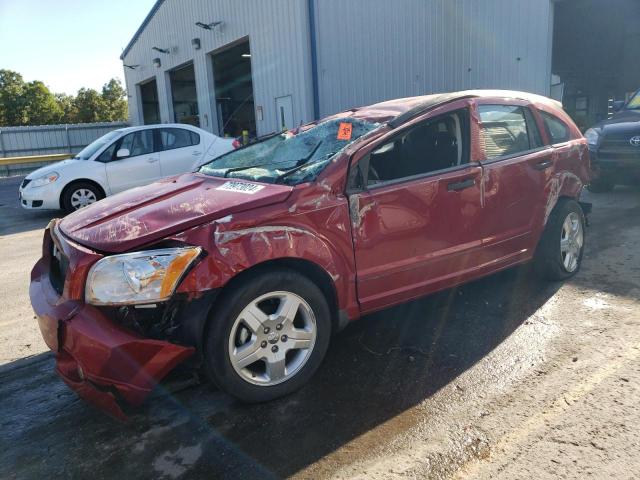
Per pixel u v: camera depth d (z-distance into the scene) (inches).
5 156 1005.8
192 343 107.0
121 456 103.8
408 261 135.0
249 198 117.3
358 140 130.4
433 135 147.1
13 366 145.8
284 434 107.7
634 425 103.2
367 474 94.4
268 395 116.6
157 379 102.7
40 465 102.3
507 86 632.4
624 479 89.0
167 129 414.9
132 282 100.3
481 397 116.4
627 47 912.9
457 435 103.7
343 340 148.7
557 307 162.1
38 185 381.7
